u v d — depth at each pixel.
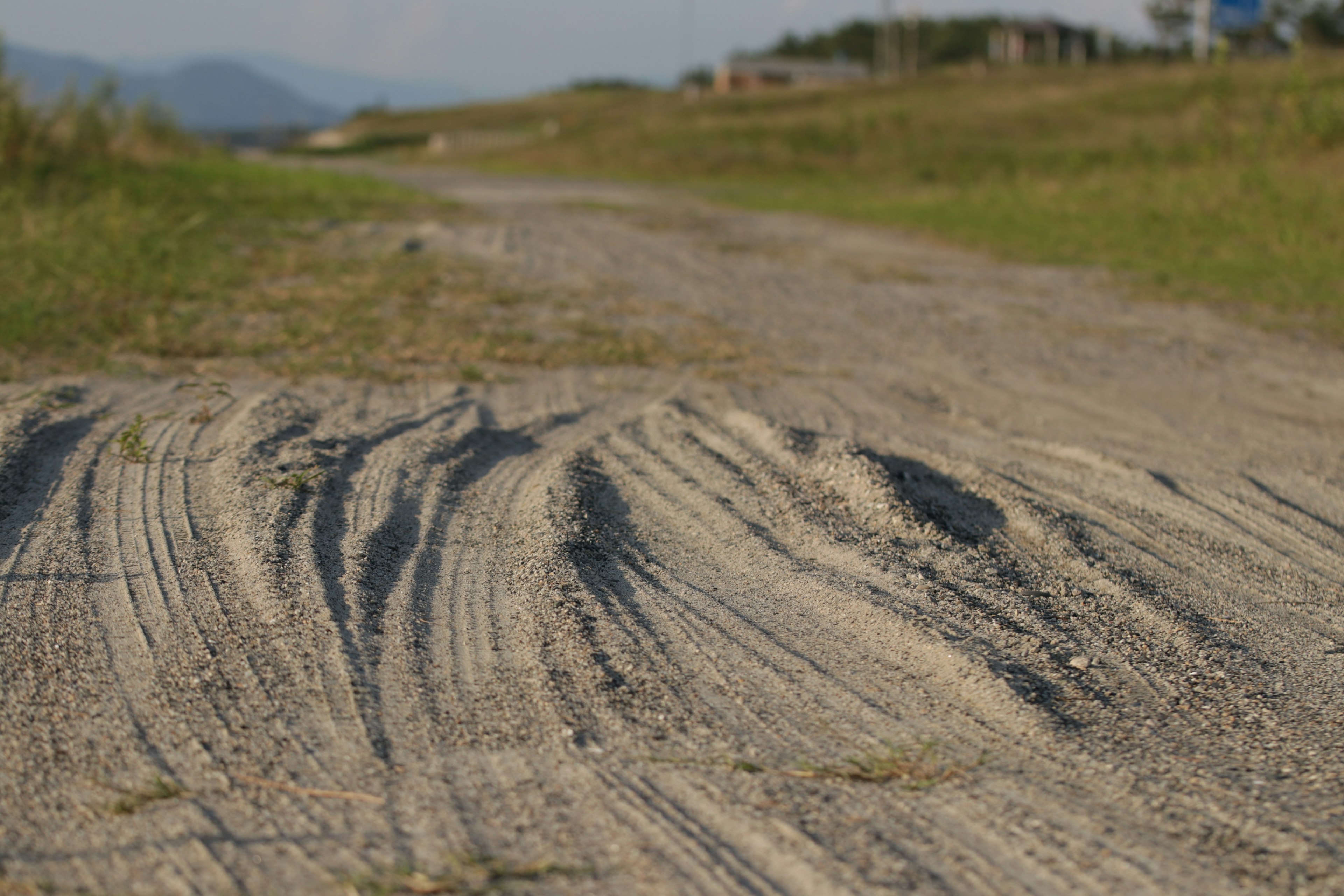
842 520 4.22
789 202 19.53
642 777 2.49
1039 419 6.07
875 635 3.32
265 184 16.66
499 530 4.03
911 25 71.88
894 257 12.54
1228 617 3.66
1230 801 2.45
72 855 2.13
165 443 4.65
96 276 7.77
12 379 5.55
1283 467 5.34
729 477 4.61
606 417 5.59
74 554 3.55
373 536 3.79
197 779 2.41
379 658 3.02
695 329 8.02
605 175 28.66
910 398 6.42
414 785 2.43
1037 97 35.38
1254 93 28.52
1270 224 13.41
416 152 47.22
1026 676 3.08
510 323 7.77
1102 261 12.37
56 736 2.55
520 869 2.12
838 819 2.34
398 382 6.03
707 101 45.47
